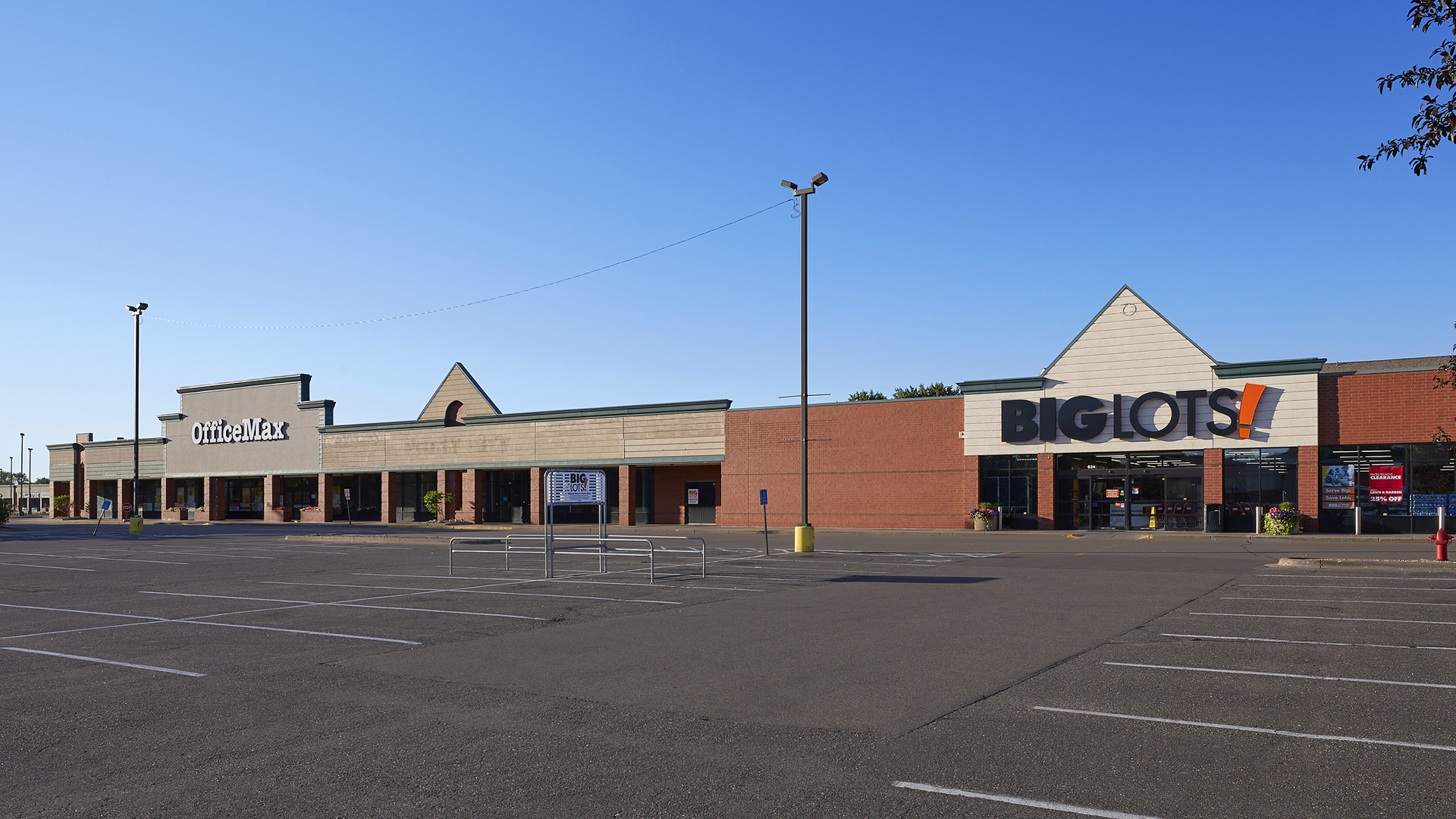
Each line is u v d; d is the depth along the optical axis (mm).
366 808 5355
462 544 33406
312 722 7355
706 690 8445
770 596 15781
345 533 43406
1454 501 32344
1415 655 9906
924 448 41438
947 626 12250
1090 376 38250
